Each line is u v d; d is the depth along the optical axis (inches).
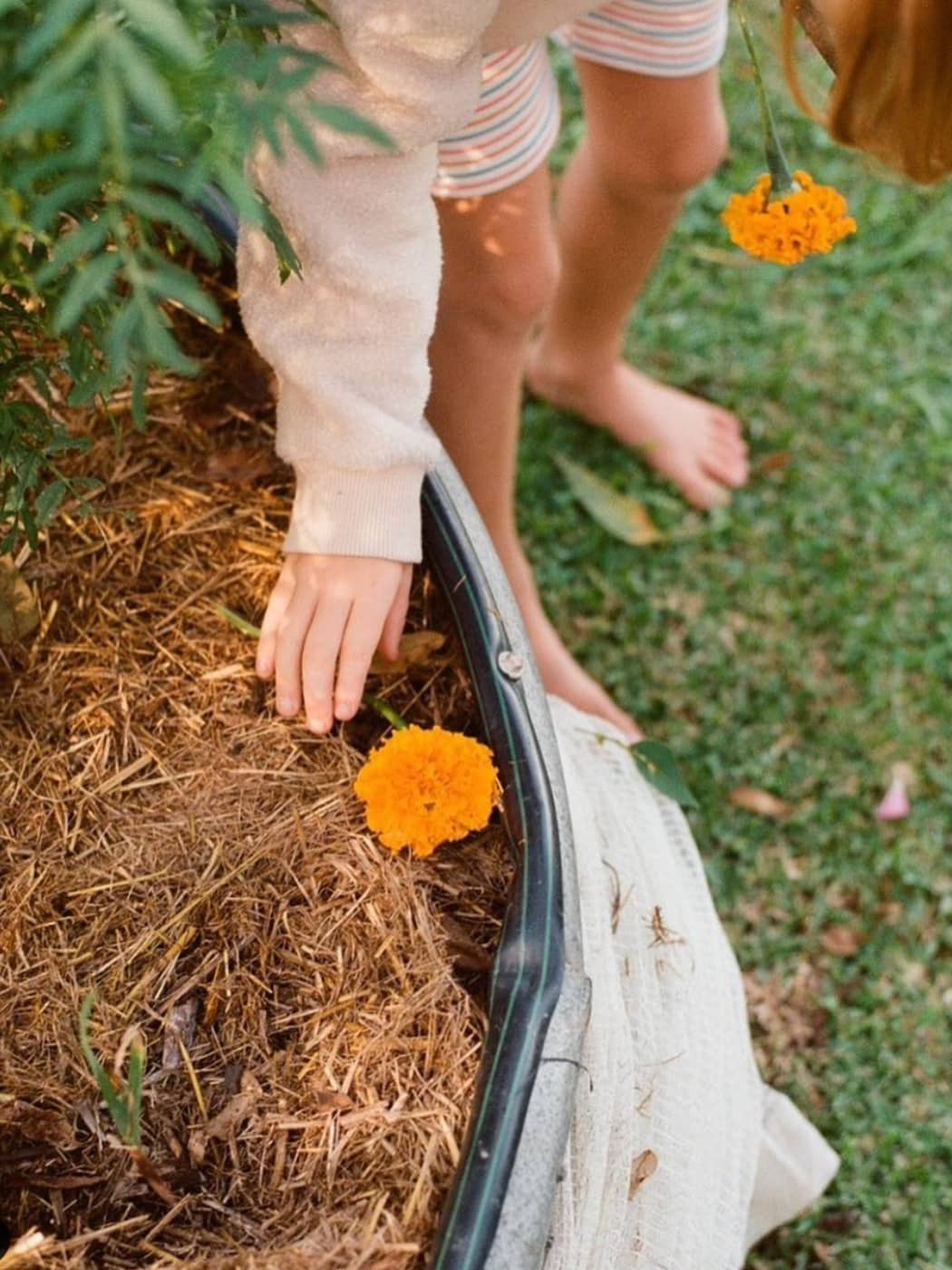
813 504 48.5
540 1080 24.7
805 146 53.9
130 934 28.4
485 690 28.6
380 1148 26.2
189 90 19.4
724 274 52.5
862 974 41.5
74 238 19.4
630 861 33.0
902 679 45.7
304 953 28.2
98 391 24.9
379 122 25.8
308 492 29.6
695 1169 30.1
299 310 27.8
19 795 30.0
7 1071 27.0
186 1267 24.7
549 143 34.2
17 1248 24.9
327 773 30.2
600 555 47.4
